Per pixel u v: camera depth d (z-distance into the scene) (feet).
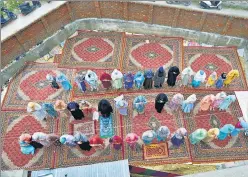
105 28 49.78
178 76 42.37
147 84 39.86
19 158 35.45
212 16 43.14
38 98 40.96
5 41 40.86
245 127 34.27
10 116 39.17
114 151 35.70
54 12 44.16
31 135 36.45
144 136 33.50
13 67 44.21
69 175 30.99
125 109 37.01
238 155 35.42
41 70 44.39
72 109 35.42
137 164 34.76
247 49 45.14
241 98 40.19
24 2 43.16
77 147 36.11
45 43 46.60
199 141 35.94
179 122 37.88
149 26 47.91
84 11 46.93
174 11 44.16
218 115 38.47
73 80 42.88
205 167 34.86
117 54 45.91
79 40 48.08
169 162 34.83
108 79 38.88
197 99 39.99
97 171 31.17
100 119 38.06
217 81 40.24
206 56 45.39
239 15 41.86
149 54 45.75
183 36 48.19
